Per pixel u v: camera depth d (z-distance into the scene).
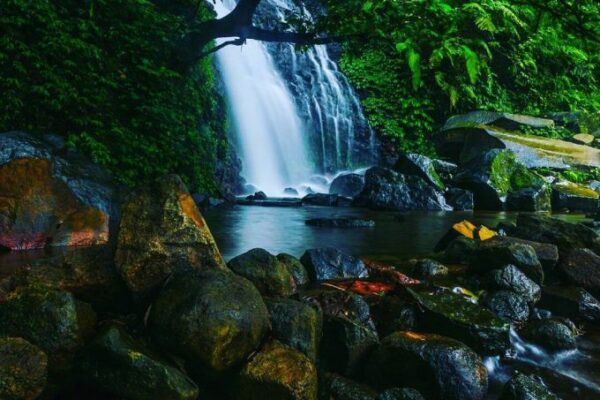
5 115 7.52
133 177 8.95
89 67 8.71
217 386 2.57
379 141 18.36
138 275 2.91
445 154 17.53
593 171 15.48
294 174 15.93
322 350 2.97
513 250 4.38
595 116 18.31
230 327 2.50
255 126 14.96
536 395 2.55
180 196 3.11
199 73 12.35
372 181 12.36
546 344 3.40
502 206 12.69
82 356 2.43
